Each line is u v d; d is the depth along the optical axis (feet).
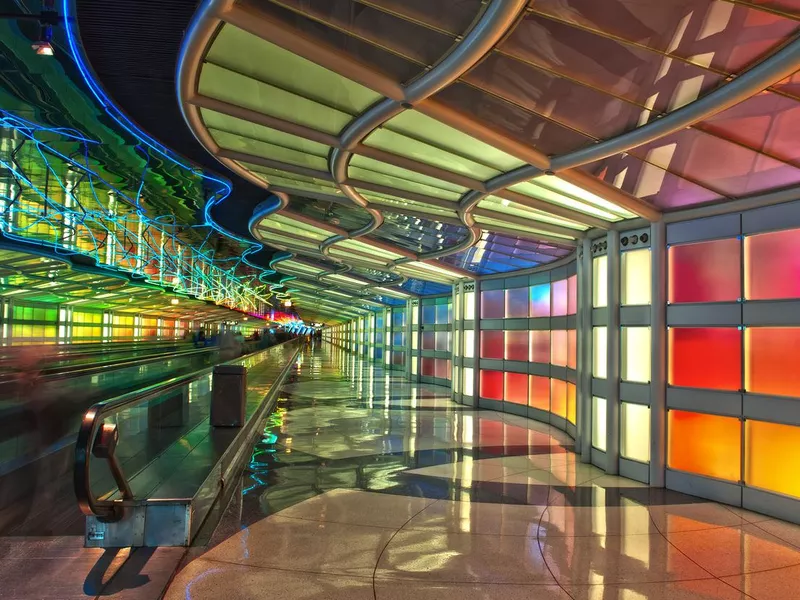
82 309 142.72
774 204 28.30
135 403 19.07
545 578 18.56
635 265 34.99
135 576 16.08
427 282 82.89
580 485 31.65
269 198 51.13
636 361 34.27
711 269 31.09
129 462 21.93
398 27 16.61
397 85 19.11
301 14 16.62
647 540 22.75
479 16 15.21
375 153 26.21
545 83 19.30
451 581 18.03
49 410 30.55
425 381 95.96
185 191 56.08
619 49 16.96
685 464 31.17
